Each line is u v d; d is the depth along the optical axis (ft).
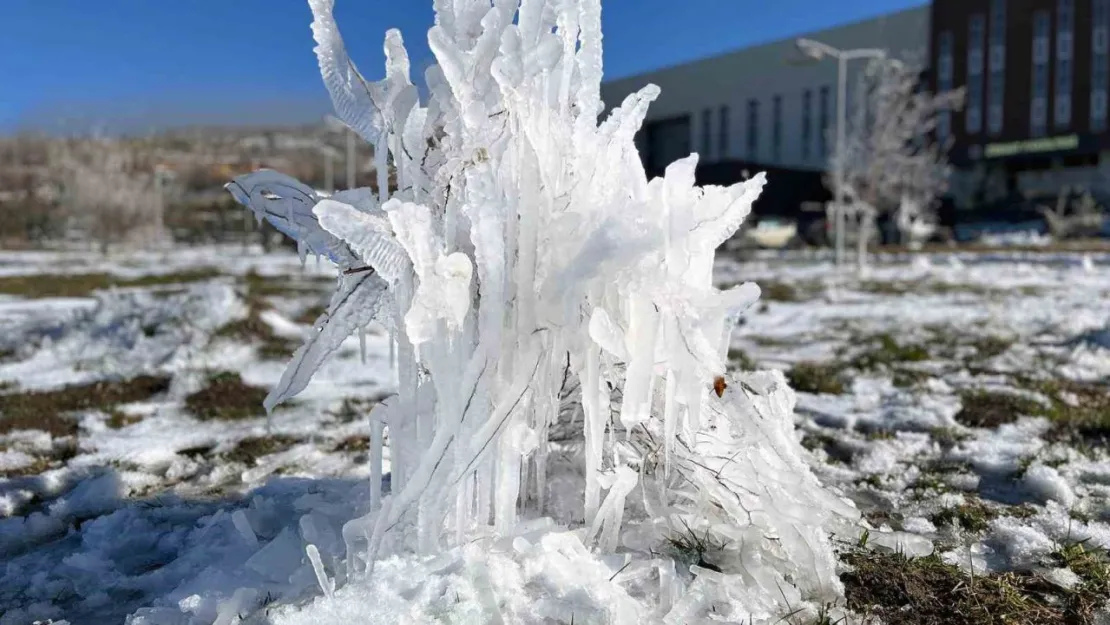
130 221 127.34
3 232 144.66
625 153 7.34
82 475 12.38
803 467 7.69
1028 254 75.05
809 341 26.91
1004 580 7.82
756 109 193.88
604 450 8.31
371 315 7.11
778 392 8.29
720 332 6.71
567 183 6.99
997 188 164.55
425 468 6.18
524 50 6.35
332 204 5.98
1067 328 26.58
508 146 6.41
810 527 7.49
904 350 23.52
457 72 6.33
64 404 17.58
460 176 6.50
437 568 6.32
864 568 8.00
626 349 6.41
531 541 6.72
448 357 6.28
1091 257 65.98
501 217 6.30
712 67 202.90
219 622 6.33
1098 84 152.56
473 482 6.86
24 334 27.22
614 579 6.69
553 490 8.12
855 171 64.08
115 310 27.35
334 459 12.75
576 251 6.51
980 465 12.09
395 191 7.23
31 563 8.88
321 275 64.23
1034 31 156.04
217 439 14.44
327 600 6.05
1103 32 151.74
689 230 6.59
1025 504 10.41
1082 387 17.63
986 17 159.84
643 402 6.37
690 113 209.05
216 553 8.30
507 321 6.46
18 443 14.28
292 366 7.03
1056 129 155.63
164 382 19.90
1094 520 9.71
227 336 25.05
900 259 76.13
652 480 8.20
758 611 6.72
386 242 6.25
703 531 7.77
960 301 37.68
